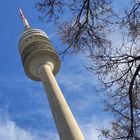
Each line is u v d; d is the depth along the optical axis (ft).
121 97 57.21
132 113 55.26
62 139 77.82
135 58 55.26
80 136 77.00
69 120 81.41
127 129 55.83
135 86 56.03
